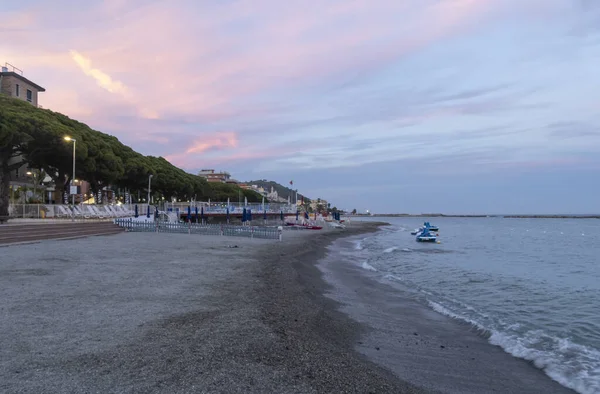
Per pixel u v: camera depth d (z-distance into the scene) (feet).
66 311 26.37
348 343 27.07
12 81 170.50
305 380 17.76
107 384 15.40
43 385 15.07
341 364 20.99
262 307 31.50
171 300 31.22
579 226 440.86
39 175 177.17
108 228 111.34
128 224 122.42
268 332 24.31
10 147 118.52
